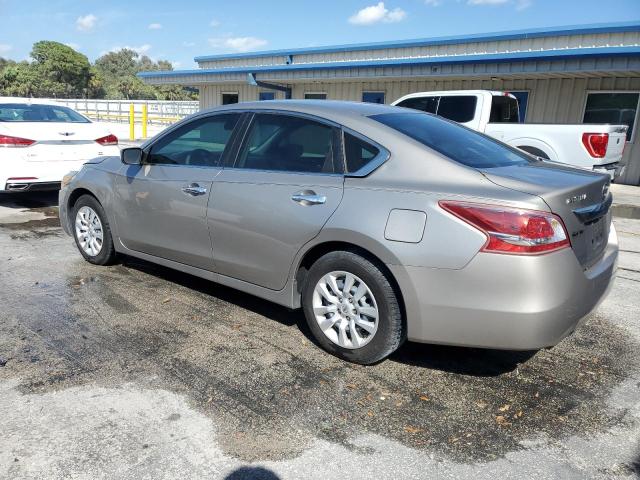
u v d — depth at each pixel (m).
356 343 3.41
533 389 3.28
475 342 3.02
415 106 10.99
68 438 2.67
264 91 20.12
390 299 3.22
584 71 11.94
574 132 8.89
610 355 3.77
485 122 10.10
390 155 3.33
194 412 2.92
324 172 3.54
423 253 3.01
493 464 2.57
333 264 3.42
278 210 3.61
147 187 4.52
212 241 4.08
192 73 20.50
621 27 12.74
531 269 2.81
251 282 3.94
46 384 3.15
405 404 3.07
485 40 15.15
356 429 2.82
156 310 4.32
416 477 2.47
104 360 3.47
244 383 3.24
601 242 3.45
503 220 2.83
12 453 2.55
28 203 8.70
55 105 8.91
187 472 2.46
